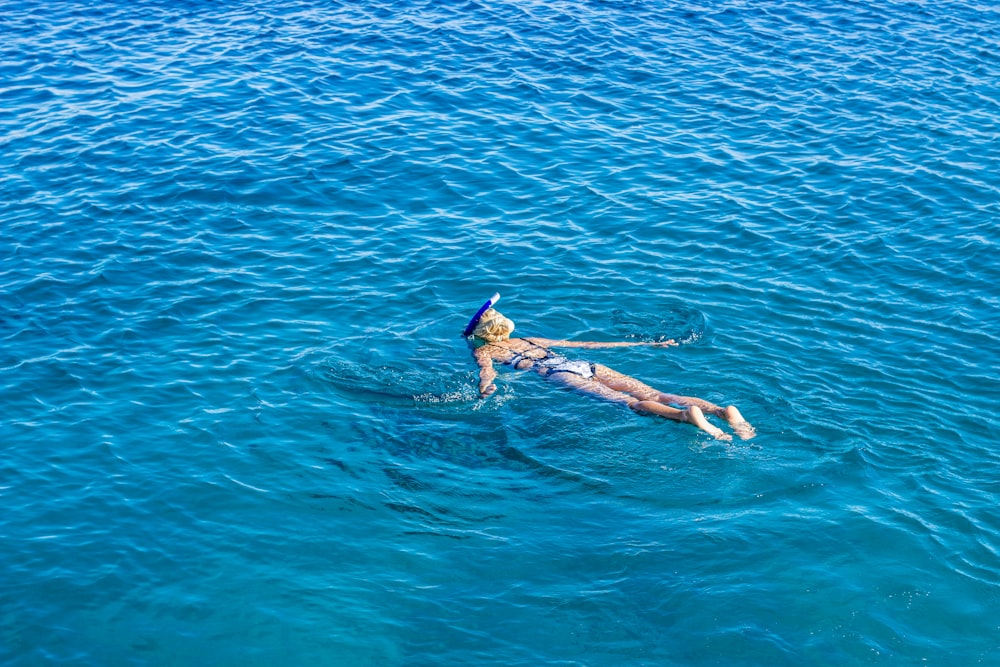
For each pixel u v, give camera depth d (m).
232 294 14.46
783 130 20.16
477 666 8.15
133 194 17.52
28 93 21.62
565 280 14.83
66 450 10.99
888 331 13.43
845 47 24.56
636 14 26.83
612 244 15.93
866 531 9.51
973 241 15.83
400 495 10.24
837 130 20.12
